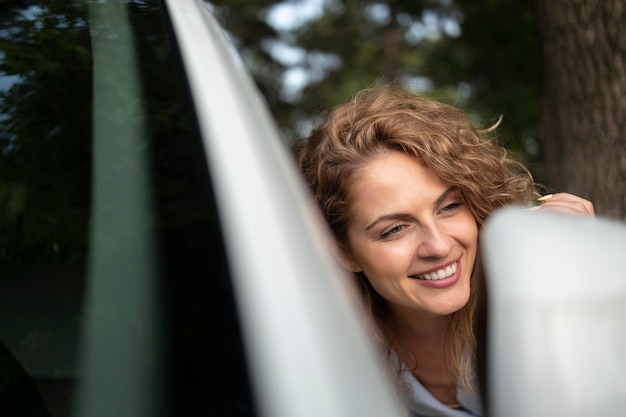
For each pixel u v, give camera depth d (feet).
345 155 5.34
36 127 3.13
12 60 3.47
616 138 9.51
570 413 2.76
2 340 2.66
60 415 2.46
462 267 5.37
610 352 2.82
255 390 2.13
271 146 2.96
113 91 3.22
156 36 3.52
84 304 2.60
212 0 29.14
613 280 2.89
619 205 9.52
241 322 2.28
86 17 3.74
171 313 2.44
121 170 2.89
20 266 2.75
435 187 5.22
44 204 2.88
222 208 2.59
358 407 2.16
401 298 5.49
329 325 2.33
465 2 21.53
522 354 2.80
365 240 5.39
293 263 2.43
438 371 6.31
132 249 2.65
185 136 2.90
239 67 3.52
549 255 2.91
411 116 5.45
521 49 22.15
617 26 9.35
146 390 2.35
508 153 6.48
